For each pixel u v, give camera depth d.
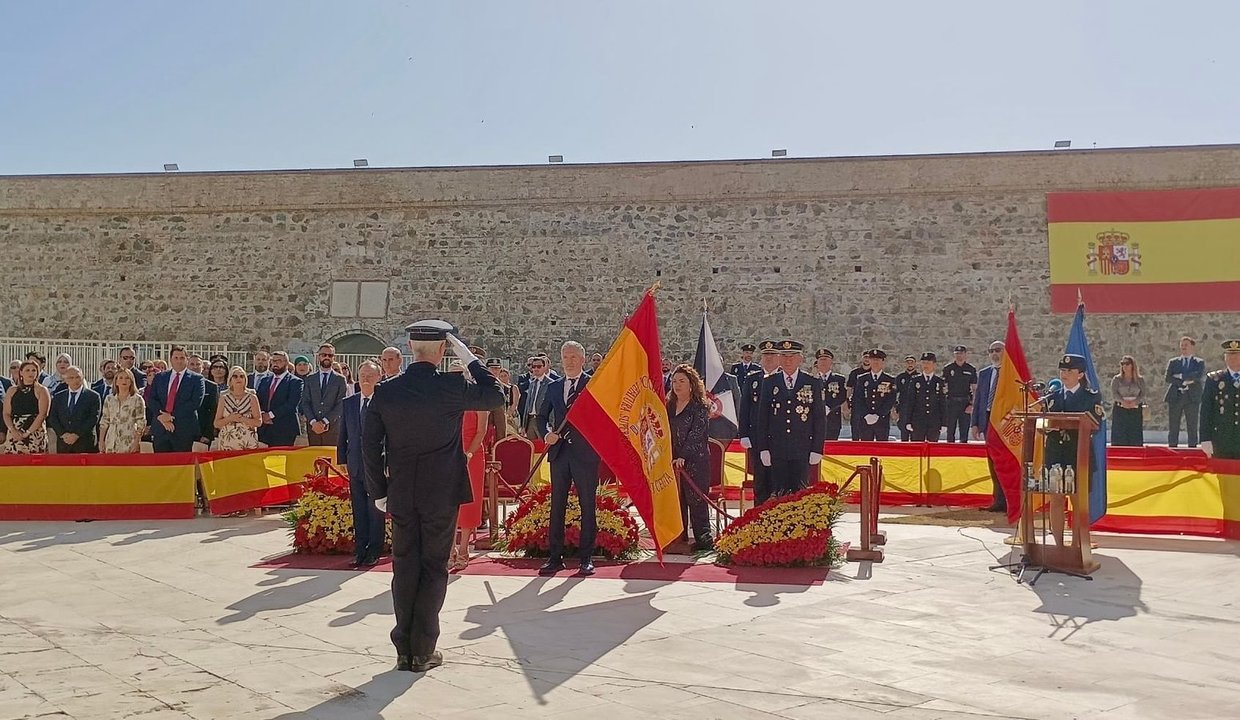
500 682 5.38
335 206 23.52
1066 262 21.22
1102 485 9.44
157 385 12.80
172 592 7.77
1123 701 5.08
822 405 10.05
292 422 13.47
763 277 22.22
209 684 5.34
